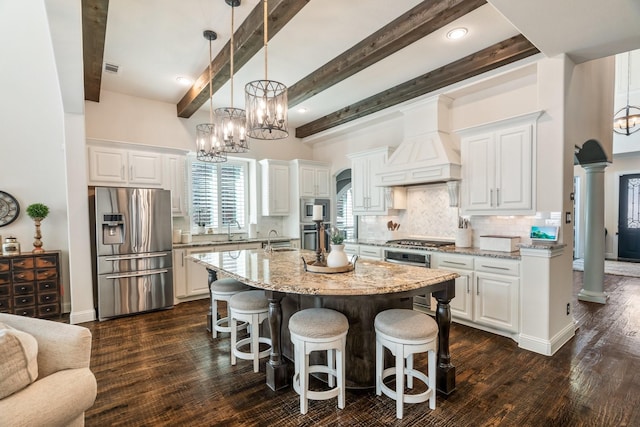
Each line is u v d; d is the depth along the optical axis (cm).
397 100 451
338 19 287
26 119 417
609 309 424
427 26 269
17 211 410
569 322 333
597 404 220
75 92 345
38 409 139
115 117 463
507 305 323
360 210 526
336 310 247
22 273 381
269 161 581
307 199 604
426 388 244
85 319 393
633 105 696
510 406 218
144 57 355
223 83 381
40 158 424
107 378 258
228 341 331
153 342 329
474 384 246
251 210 610
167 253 439
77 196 392
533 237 329
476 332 346
